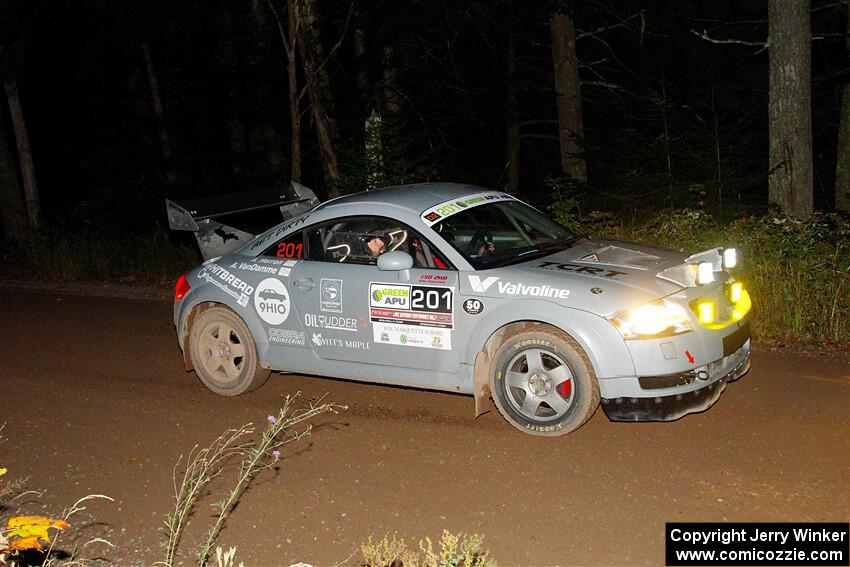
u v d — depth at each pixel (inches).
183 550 191.2
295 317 273.9
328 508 206.5
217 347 292.4
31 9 742.5
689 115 644.1
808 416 244.2
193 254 569.6
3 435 268.8
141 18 792.9
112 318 433.7
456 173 855.7
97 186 931.3
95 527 203.2
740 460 218.2
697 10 783.1
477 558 170.2
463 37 875.4
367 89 793.6
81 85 956.0
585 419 229.8
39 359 359.9
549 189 856.3
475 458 229.0
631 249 264.2
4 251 666.2
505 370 238.8
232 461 237.3
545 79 933.2
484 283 241.0
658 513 194.4
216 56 893.2
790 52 447.2
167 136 916.0
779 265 345.1
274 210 348.5
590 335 224.4
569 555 179.6
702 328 226.8
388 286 255.6
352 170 550.9
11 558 155.0
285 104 920.9
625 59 856.9
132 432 264.8
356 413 268.8
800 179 453.7
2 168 738.8
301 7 587.5
